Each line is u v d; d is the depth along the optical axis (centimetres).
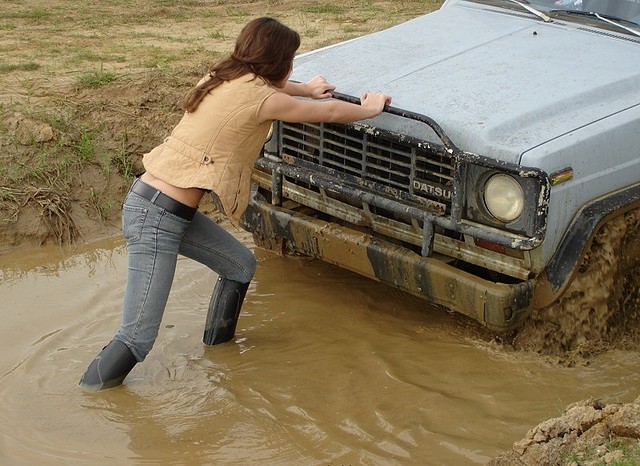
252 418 419
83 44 945
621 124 442
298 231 492
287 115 413
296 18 1159
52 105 718
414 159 438
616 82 469
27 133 679
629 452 338
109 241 639
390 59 508
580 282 450
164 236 423
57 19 1082
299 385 447
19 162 661
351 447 396
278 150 501
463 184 420
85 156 679
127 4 1195
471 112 436
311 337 495
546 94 452
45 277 579
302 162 489
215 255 463
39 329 507
